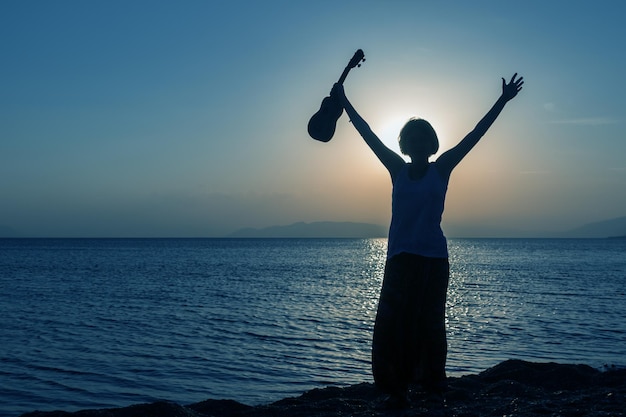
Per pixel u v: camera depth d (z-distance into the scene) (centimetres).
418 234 475
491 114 486
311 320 2542
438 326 485
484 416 461
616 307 3047
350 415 475
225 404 551
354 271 6681
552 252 14550
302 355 1739
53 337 2081
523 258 10725
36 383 1398
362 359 1683
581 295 3728
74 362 1642
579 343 1939
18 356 1731
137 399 1261
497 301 3381
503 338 2039
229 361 1653
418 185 476
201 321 2505
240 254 12750
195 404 560
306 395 580
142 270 6612
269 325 2391
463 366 1552
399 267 478
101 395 1292
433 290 482
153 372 1516
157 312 2831
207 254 12581
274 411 511
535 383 614
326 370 1536
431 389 499
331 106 534
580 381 609
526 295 3738
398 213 482
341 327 2331
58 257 10500
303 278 5434
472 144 482
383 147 502
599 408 481
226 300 3409
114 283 4703
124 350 1830
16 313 2781
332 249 17875
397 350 481
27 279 5134
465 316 2692
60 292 3900
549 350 1806
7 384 1388
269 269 7019
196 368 1560
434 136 487
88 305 3133
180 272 6250
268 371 1528
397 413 469
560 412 469
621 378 610
